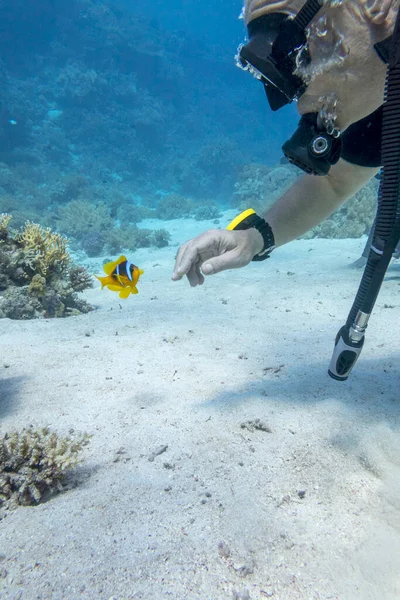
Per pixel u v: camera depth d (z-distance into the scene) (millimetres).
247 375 1047
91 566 484
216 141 10219
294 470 660
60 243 2035
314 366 1077
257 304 1849
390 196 442
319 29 412
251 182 7328
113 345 1285
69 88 10062
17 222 5676
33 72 10484
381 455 682
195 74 14375
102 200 7562
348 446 709
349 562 493
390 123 414
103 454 732
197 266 593
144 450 733
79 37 11000
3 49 10148
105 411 880
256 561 491
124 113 10531
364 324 535
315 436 742
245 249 595
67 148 9234
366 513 570
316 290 2041
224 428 788
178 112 12539
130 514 571
